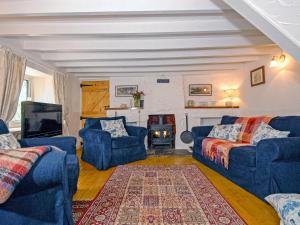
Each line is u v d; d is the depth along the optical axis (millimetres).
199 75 5770
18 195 1319
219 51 3900
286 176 2105
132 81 5812
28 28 2756
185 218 1845
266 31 1170
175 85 5602
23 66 3309
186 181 2824
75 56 3918
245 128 3523
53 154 1432
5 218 1312
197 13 2398
